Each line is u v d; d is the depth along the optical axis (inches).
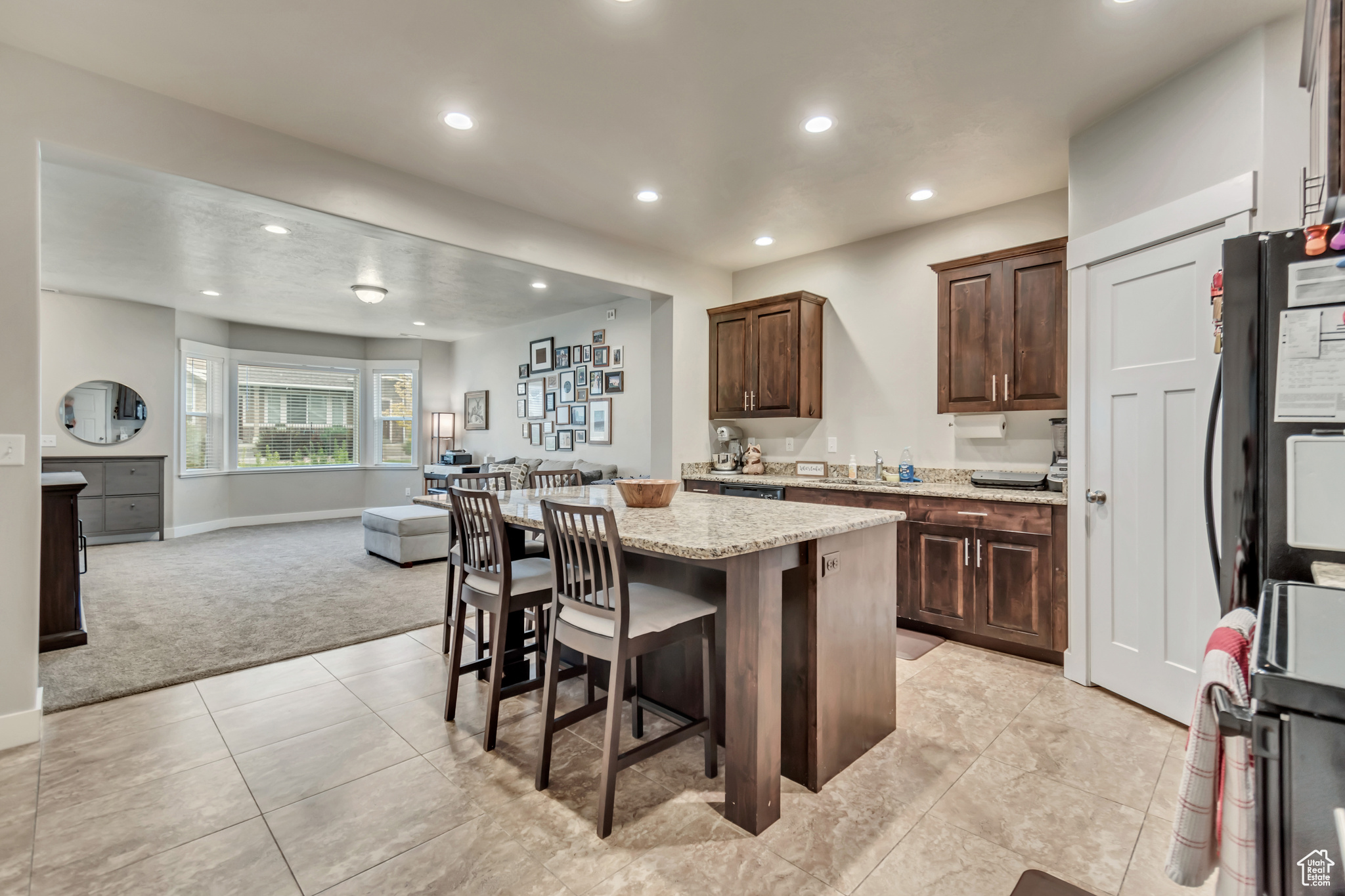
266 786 76.9
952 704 101.1
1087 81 94.9
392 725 94.0
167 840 66.6
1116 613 103.0
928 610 133.2
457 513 95.3
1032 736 89.9
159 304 253.9
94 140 91.6
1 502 86.3
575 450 266.7
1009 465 142.5
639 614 72.7
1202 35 83.4
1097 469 106.1
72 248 176.6
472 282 214.7
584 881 60.6
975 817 70.8
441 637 135.7
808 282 182.2
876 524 85.3
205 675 112.4
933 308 155.6
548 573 93.7
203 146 101.3
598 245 162.4
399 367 339.3
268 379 305.4
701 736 90.4
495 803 73.5
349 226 121.1
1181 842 34.6
